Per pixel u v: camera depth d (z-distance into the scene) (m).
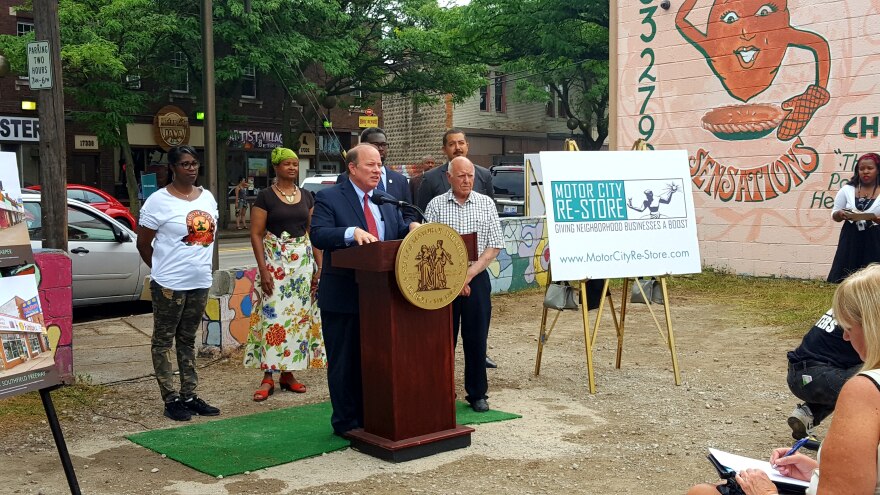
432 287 4.80
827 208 11.68
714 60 12.70
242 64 25.77
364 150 5.11
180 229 5.62
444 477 4.57
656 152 6.99
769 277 12.27
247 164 32.03
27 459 4.86
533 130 41.44
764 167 12.28
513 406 6.06
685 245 6.92
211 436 5.28
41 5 7.98
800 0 11.79
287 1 25.19
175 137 29.12
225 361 7.58
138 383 6.75
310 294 6.35
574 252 6.50
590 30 28.50
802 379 4.66
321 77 31.28
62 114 8.12
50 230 8.11
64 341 6.47
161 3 24.94
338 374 5.18
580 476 4.59
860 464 2.18
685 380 6.82
